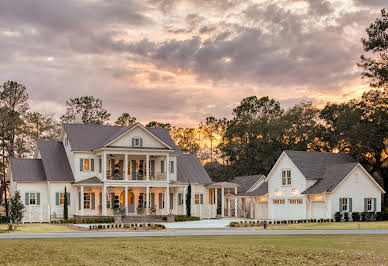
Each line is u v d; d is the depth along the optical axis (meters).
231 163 92.25
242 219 61.97
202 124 106.75
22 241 30.47
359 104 67.50
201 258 23.89
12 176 60.03
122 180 58.03
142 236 34.50
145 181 59.12
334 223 48.62
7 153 74.56
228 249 26.25
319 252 25.20
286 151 58.53
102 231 41.00
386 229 40.28
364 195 54.81
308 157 58.75
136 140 59.59
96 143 61.56
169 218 56.47
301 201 56.22
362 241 29.81
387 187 68.38
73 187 59.16
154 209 60.56
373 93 65.81
